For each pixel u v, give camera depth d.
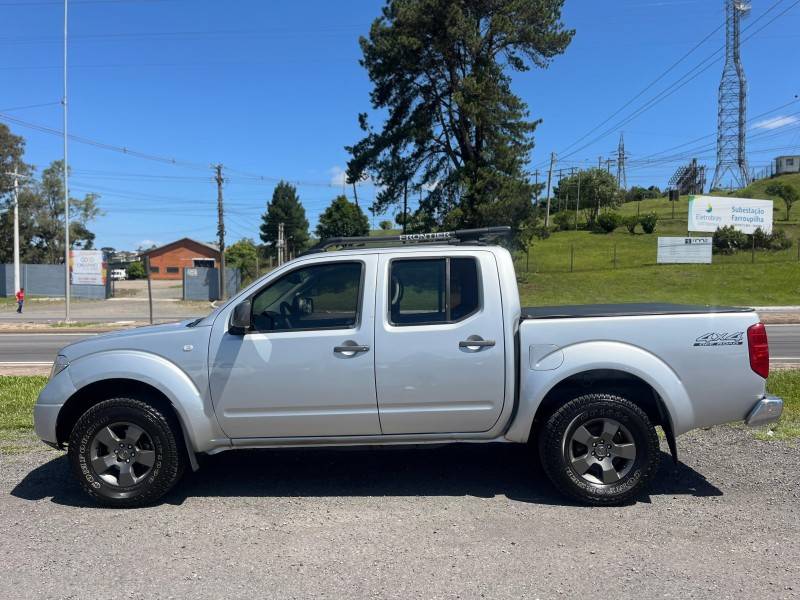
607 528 4.15
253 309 4.74
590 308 5.25
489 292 4.58
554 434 4.51
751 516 4.32
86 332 22.69
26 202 55.16
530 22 34.22
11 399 8.00
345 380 4.52
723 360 4.50
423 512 4.48
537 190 34.62
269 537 4.08
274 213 95.44
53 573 3.60
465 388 4.54
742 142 75.69
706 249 39.06
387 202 38.38
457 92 33.91
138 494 4.57
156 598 3.33
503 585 3.42
